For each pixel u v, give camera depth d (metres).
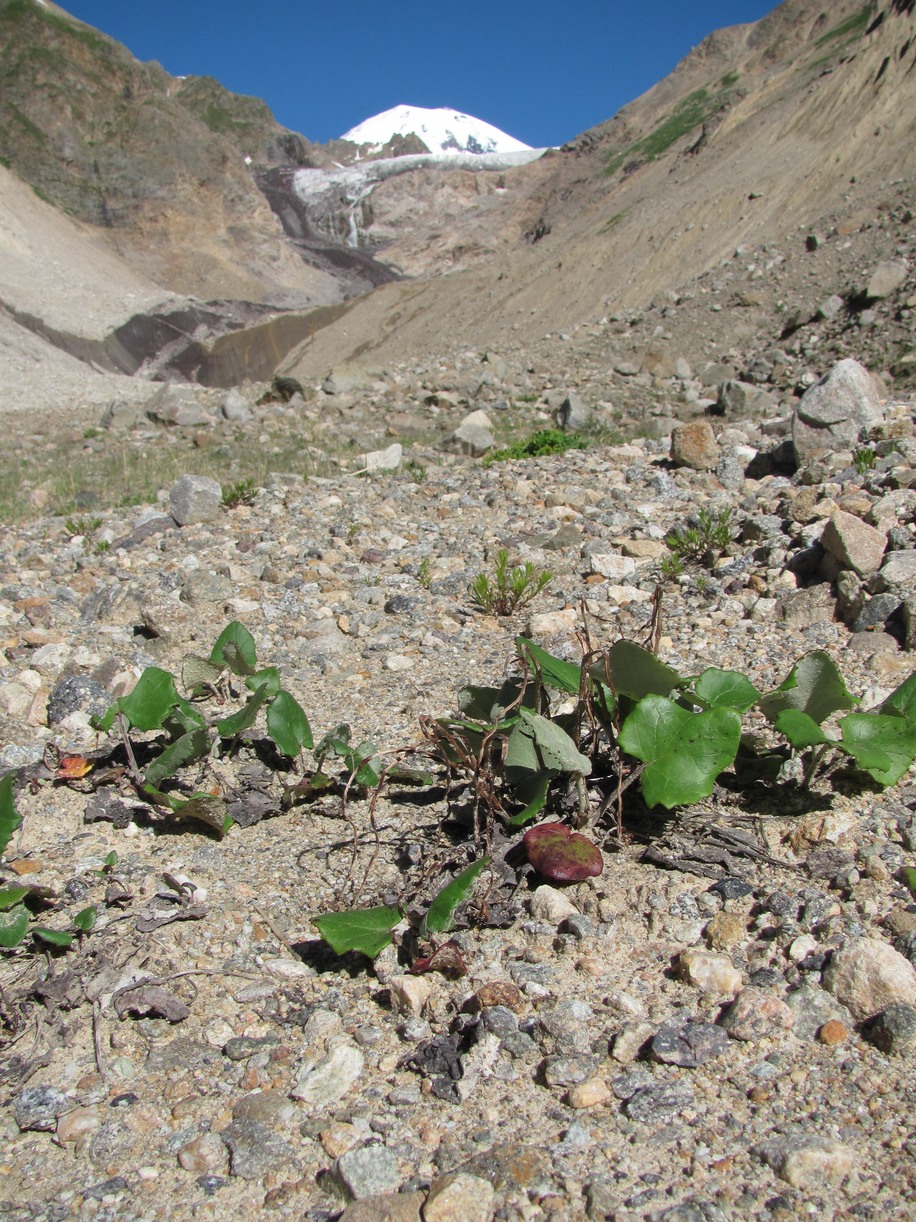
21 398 7.13
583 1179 0.57
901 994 0.64
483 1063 0.64
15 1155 0.62
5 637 1.49
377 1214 0.55
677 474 2.21
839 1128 0.58
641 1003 0.67
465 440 3.12
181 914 0.79
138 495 2.81
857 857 0.77
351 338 14.98
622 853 0.81
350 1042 0.67
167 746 1.07
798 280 5.93
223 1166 0.60
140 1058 0.67
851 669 1.12
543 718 0.81
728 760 0.76
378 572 1.72
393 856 0.85
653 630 0.92
